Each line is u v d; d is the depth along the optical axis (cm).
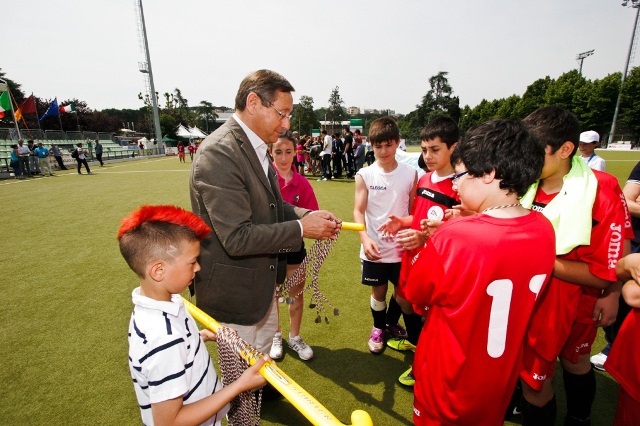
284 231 143
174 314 103
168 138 4703
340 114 7800
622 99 3878
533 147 102
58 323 296
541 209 150
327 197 838
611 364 140
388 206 234
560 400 208
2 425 190
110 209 739
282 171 245
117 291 356
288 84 152
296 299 239
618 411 143
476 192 108
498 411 121
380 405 206
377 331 253
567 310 143
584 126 4219
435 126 197
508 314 108
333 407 205
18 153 1357
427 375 123
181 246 103
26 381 225
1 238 533
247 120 154
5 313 312
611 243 133
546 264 108
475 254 102
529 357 152
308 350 248
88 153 2309
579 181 136
